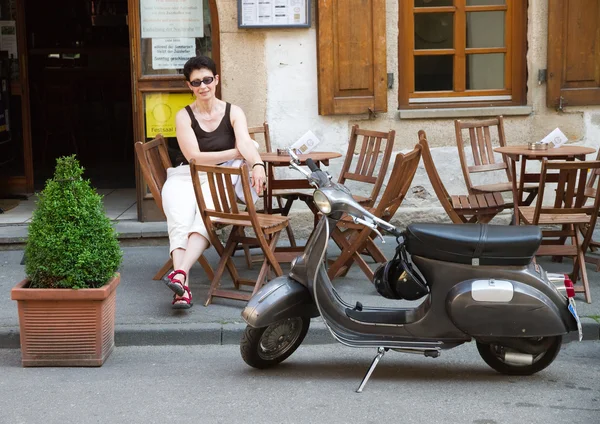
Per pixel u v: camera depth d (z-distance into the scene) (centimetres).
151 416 438
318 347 549
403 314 487
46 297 505
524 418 430
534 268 465
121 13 1282
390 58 802
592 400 454
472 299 453
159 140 673
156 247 788
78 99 1272
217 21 789
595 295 618
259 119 804
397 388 473
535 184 816
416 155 621
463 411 439
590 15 796
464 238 455
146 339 559
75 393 472
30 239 511
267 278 666
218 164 632
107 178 1120
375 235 660
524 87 822
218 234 805
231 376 497
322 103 796
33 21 1264
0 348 557
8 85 981
